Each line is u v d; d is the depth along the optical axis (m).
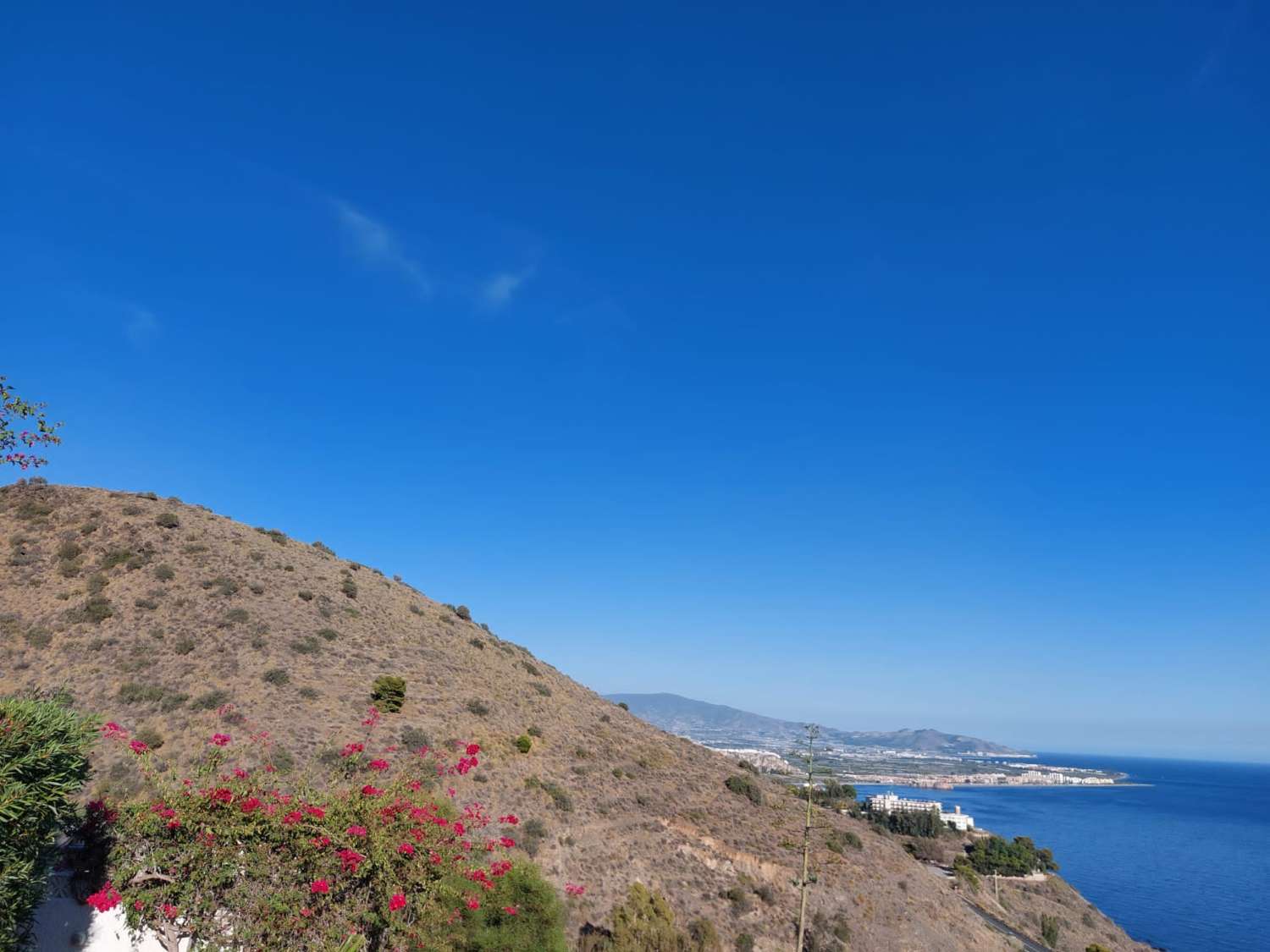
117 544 44.03
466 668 51.34
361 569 63.78
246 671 37.22
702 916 36.09
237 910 12.19
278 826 12.48
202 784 13.11
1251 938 106.75
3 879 10.28
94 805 13.23
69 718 11.34
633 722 65.38
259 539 55.41
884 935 43.56
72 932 13.07
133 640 36.34
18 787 10.26
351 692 39.25
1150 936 107.25
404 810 14.23
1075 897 93.38
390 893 13.03
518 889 20.83
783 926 38.97
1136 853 175.50
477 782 36.38
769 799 55.84
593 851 36.31
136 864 12.09
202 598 42.34
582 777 43.22
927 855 103.06
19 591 37.38
